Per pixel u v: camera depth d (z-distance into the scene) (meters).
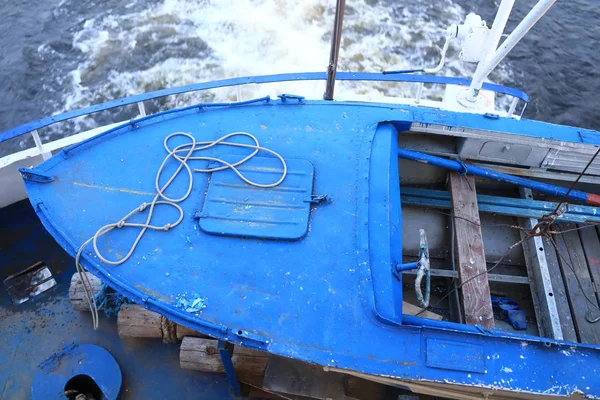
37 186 3.96
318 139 4.29
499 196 5.08
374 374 3.35
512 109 5.92
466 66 11.57
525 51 12.20
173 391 4.56
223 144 4.21
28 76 11.12
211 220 3.78
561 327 4.43
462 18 12.49
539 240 4.65
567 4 13.31
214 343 4.39
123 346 4.76
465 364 3.38
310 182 3.96
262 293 3.55
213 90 10.80
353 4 12.41
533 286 4.58
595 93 11.62
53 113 10.58
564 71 11.95
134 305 4.56
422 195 4.95
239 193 3.90
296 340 3.41
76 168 4.06
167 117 4.41
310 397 4.16
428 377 3.34
